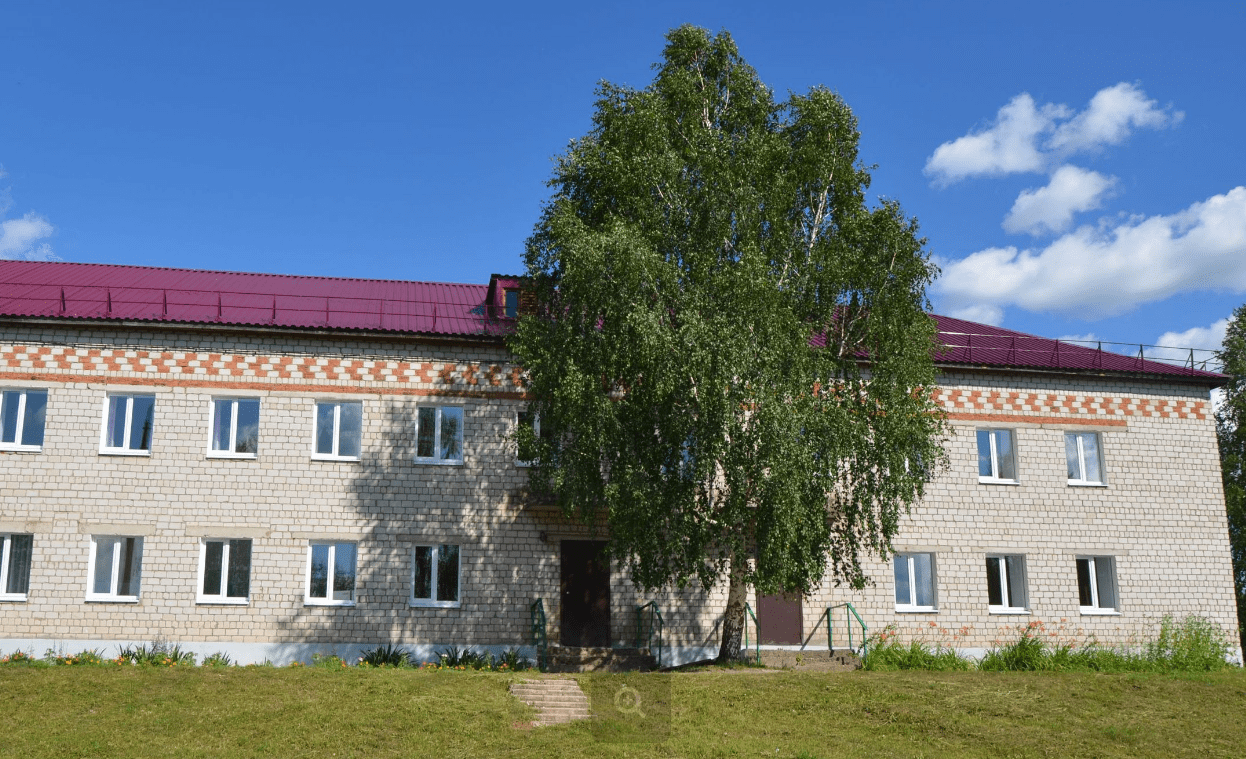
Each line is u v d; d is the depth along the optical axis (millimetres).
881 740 16641
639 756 15414
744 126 22375
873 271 21156
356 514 23250
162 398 23016
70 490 22391
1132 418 27094
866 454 20641
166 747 15289
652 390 19531
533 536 23750
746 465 19203
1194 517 26859
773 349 19312
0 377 22531
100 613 22047
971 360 26438
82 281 25953
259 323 23594
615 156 20922
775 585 19328
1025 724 17688
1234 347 36938
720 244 20469
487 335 24062
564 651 22844
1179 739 17328
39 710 16688
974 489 25859
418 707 17234
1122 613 25953
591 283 19594
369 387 23797
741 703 18188
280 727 16172
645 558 20188
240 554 22906
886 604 24922
